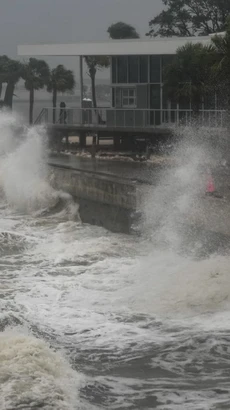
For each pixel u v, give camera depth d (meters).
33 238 34.62
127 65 58.53
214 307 22.97
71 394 16.94
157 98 56.72
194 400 16.89
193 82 48.94
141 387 17.58
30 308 23.50
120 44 57.22
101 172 40.66
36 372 17.33
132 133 55.03
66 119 59.72
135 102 58.22
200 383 17.83
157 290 24.70
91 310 23.27
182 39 53.94
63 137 62.09
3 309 23.39
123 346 20.16
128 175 39.00
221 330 21.12
